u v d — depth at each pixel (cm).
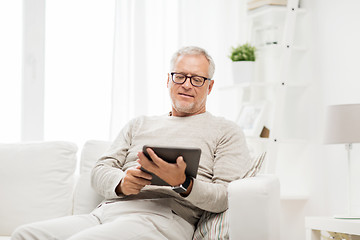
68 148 247
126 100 321
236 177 194
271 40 310
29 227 178
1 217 231
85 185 233
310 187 300
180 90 212
